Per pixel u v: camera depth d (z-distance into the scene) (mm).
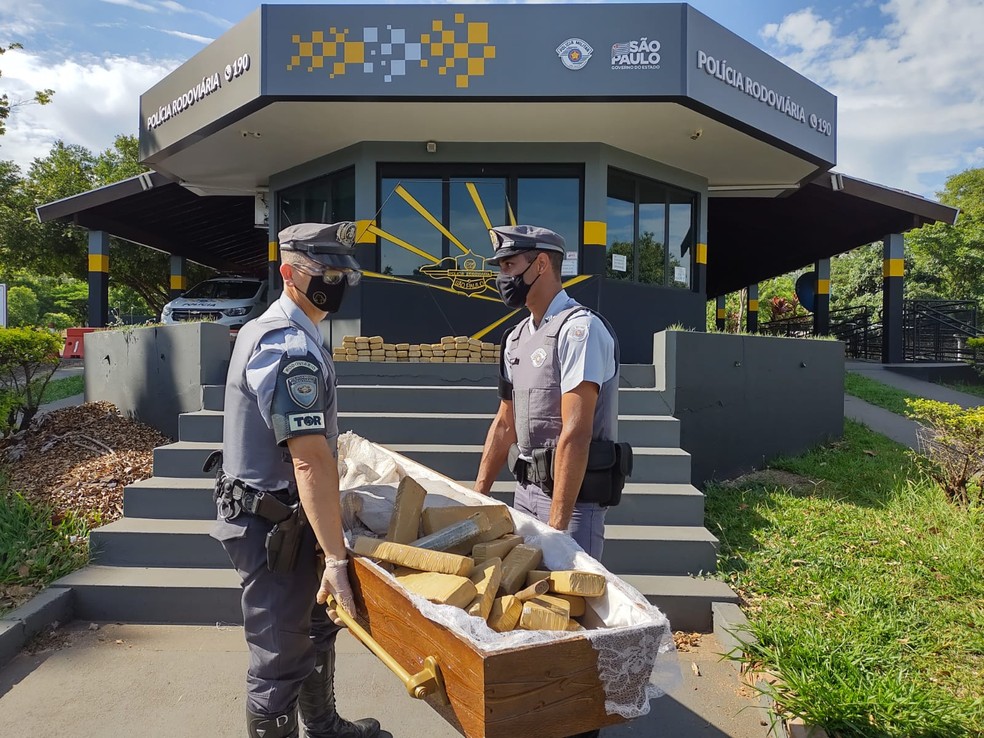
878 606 3670
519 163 8422
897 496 5418
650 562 4082
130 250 19438
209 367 5562
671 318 9359
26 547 4137
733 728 2861
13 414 6805
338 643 3566
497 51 6996
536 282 2619
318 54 6980
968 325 16438
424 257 8461
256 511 2223
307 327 2326
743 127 7809
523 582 2113
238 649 3479
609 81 6977
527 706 1627
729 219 13125
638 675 1801
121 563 4074
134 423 6602
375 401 5508
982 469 5059
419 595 1818
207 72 7785
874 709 2744
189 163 9344
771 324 23844
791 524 4859
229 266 17578
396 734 2816
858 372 12531
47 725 2844
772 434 6727
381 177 8469
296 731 2414
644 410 5621
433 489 2764
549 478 2572
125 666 3303
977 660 3166
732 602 3732
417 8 6973
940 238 29719
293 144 8516
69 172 21453
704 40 7180
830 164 9258
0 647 3268
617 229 8852
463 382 6066
